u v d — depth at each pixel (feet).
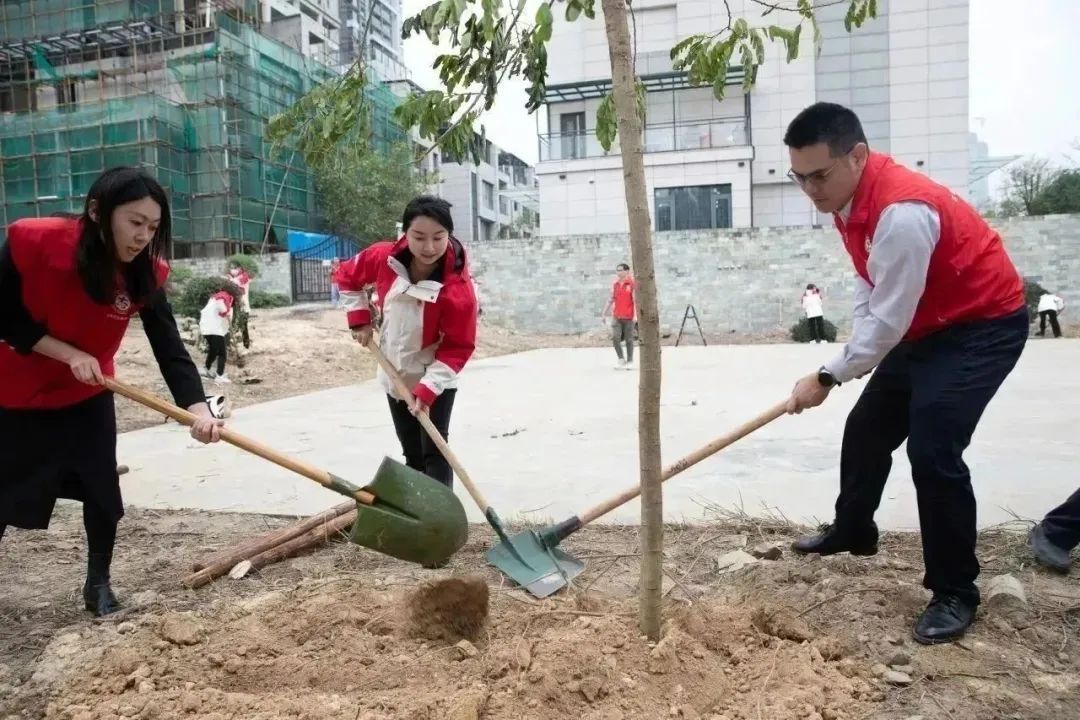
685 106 90.33
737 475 16.31
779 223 90.94
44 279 8.79
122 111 86.22
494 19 7.14
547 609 9.50
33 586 11.38
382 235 101.55
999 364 8.56
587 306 75.87
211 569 11.28
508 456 19.33
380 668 8.09
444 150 10.89
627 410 26.61
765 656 8.26
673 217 88.38
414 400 11.74
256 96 93.30
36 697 8.09
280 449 21.21
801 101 89.40
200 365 41.22
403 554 9.98
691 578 10.77
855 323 9.69
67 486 10.08
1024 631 8.73
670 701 7.36
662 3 89.15
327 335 52.44
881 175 8.46
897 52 89.35
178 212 87.51
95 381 9.11
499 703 7.29
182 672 8.17
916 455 8.61
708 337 71.10
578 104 91.40
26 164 88.12
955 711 7.30
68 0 92.73
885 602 9.43
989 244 8.58
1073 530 10.45
